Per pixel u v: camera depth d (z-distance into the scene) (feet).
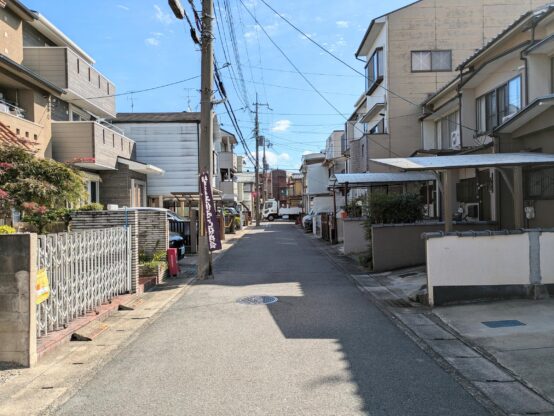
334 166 142.41
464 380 16.20
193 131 84.79
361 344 20.58
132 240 32.65
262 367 17.63
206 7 41.32
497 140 41.14
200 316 26.40
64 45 63.62
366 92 87.76
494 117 48.98
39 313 20.39
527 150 40.24
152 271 37.96
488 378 16.38
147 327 24.20
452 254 27.91
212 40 41.91
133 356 19.30
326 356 18.89
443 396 14.83
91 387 15.96
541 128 35.96
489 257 27.86
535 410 13.82
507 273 27.84
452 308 26.84
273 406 14.14
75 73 56.85
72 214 33.40
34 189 26.45
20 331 18.03
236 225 122.21
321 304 29.17
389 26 74.28
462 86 52.75
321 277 40.40
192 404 14.38
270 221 213.66
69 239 23.38
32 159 28.09
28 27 56.34
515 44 44.01
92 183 64.34
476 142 52.34
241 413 13.69
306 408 13.98
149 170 73.82
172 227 61.87
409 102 73.82
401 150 73.92
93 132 55.31
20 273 17.99
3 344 18.06
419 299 29.01
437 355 18.99
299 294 32.55
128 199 66.49
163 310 28.25
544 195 37.96
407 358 18.62
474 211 52.19
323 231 83.46
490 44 46.11
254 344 20.65
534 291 27.61
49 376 17.07
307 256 57.57
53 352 19.89
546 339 20.33
